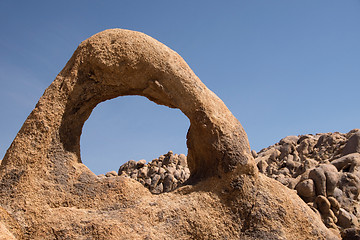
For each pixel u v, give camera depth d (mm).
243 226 4492
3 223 3900
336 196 7031
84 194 4391
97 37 4836
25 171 4234
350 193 7199
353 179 7336
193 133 4883
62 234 4023
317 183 6945
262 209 4539
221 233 4383
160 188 8555
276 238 4418
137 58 4719
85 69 4742
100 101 5004
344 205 6992
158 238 4141
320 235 4672
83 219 4156
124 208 4355
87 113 4887
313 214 4895
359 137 8578
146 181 8875
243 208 4531
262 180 4777
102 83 4797
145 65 4727
